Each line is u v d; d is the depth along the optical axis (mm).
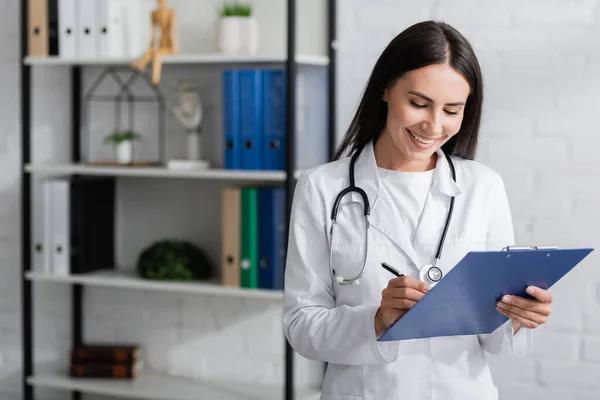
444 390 1750
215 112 3279
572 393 2898
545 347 2914
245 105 2953
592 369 2871
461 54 1653
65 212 3248
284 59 2848
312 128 3125
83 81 3457
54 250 3271
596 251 2844
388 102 1722
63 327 3576
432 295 1479
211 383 3303
